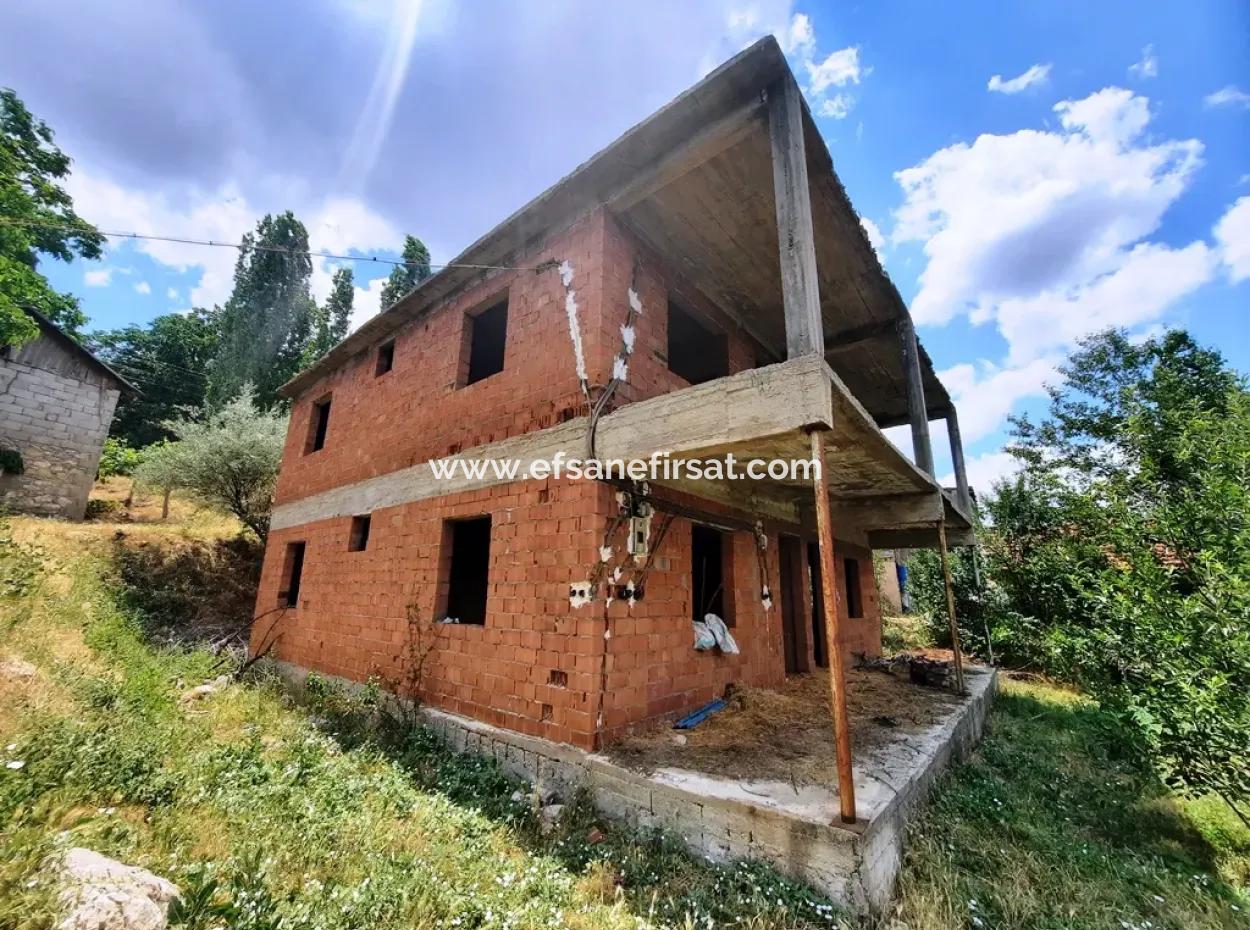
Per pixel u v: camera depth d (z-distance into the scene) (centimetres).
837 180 492
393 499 735
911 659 841
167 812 338
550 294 593
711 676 591
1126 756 583
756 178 532
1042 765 607
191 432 1469
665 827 375
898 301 703
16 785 314
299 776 425
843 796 321
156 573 1237
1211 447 692
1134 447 1212
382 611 697
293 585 998
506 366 623
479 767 482
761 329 828
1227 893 368
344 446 897
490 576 562
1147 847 437
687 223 598
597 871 340
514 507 555
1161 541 588
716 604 686
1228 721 406
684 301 674
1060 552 888
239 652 976
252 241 2608
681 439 418
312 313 2872
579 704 454
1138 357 1398
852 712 606
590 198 570
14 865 236
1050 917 315
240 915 241
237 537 1530
